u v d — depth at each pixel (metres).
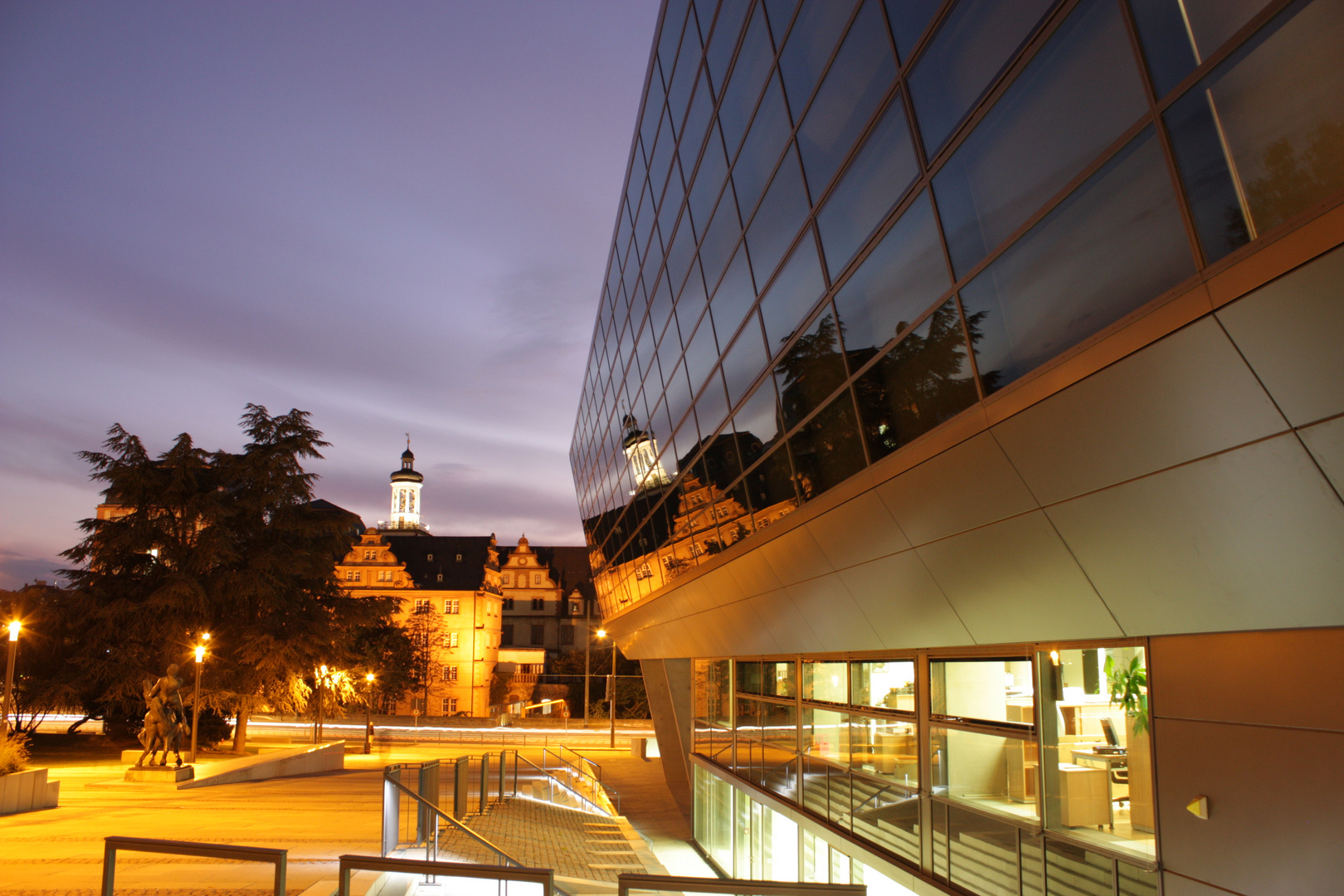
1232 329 5.05
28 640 34.66
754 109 12.63
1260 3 4.73
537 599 100.50
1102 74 5.90
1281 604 5.91
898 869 12.23
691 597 20.97
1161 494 6.27
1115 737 7.89
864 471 9.98
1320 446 5.00
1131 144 5.69
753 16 12.43
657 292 19.95
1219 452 5.64
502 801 19.58
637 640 33.75
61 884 8.59
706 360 16.38
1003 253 7.15
